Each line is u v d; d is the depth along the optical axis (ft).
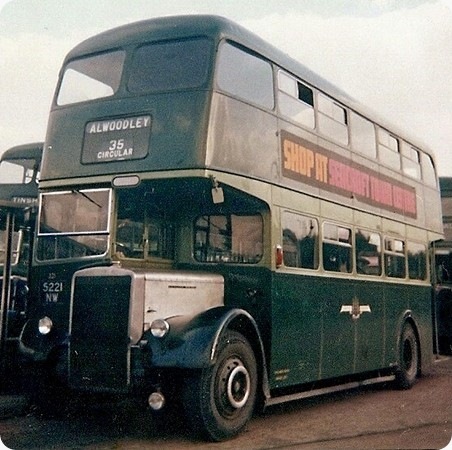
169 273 21.94
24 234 31.53
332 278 28.14
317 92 28.32
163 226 24.80
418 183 39.63
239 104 22.57
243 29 23.97
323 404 28.89
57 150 23.71
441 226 42.83
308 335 25.99
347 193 30.22
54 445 19.75
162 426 22.54
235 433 20.70
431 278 42.86
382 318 32.91
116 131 22.48
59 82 24.68
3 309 26.91
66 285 22.85
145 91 22.33
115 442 20.20
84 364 20.89
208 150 20.97
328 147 28.81
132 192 22.98
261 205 23.72
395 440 21.38
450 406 28.50
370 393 33.09
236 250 24.38
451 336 46.85
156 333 19.80
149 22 23.93
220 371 20.25
